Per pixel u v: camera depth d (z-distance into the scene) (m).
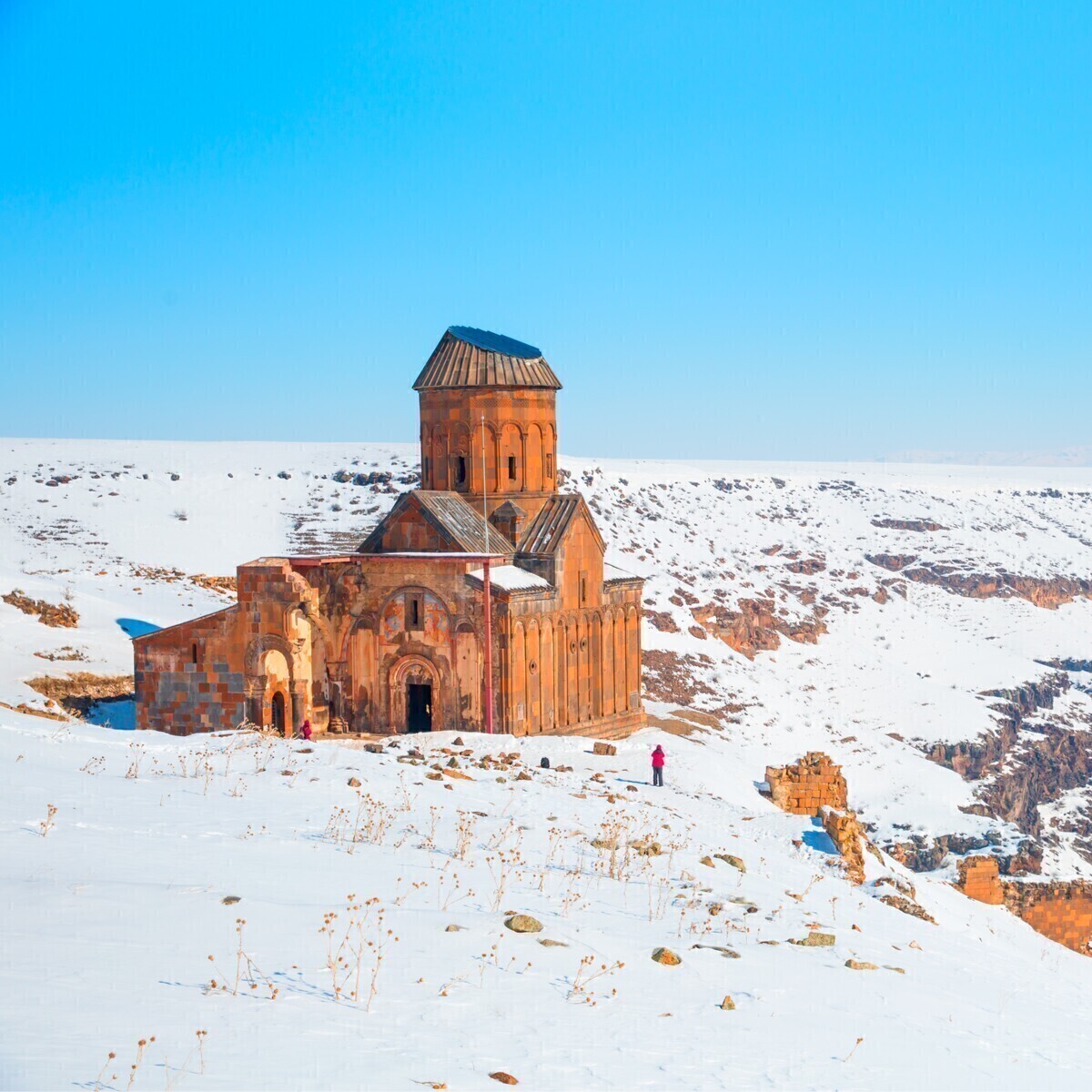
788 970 18.88
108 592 86.31
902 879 34.53
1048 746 151.38
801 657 164.38
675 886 22.98
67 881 17.39
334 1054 12.83
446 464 60.25
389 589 55.28
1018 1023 19.17
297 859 20.42
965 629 198.12
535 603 55.38
